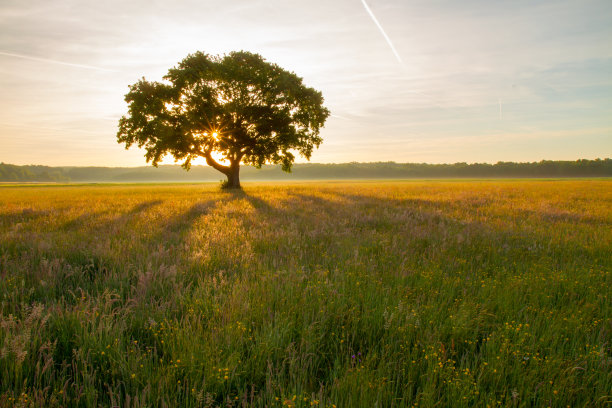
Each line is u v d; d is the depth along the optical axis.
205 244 6.55
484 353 2.87
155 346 2.77
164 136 28.09
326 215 11.60
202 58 30.83
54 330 3.11
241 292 3.86
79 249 6.02
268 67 31.70
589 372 2.55
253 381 2.58
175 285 4.12
